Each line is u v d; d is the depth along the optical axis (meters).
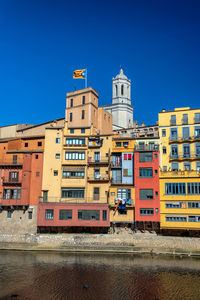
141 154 54.44
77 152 58.31
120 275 36.72
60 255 45.97
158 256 45.28
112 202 53.75
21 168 58.78
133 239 48.59
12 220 56.47
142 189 52.94
